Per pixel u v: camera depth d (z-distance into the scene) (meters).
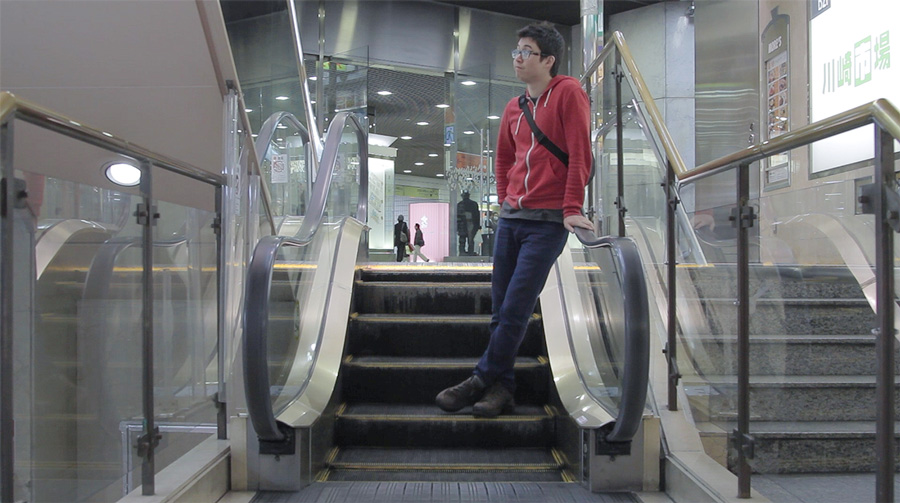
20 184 1.79
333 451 3.00
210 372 2.82
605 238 2.51
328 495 2.47
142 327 2.21
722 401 2.44
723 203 2.43
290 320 2.82
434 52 11.21
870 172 1.94
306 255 3.18
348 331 3.63
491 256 11.55
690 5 10.28
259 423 2.35
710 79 7.09
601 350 2.85
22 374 2.00
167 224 2.50
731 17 6.73
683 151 10.19
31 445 2.10
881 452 1.53
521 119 2.99
